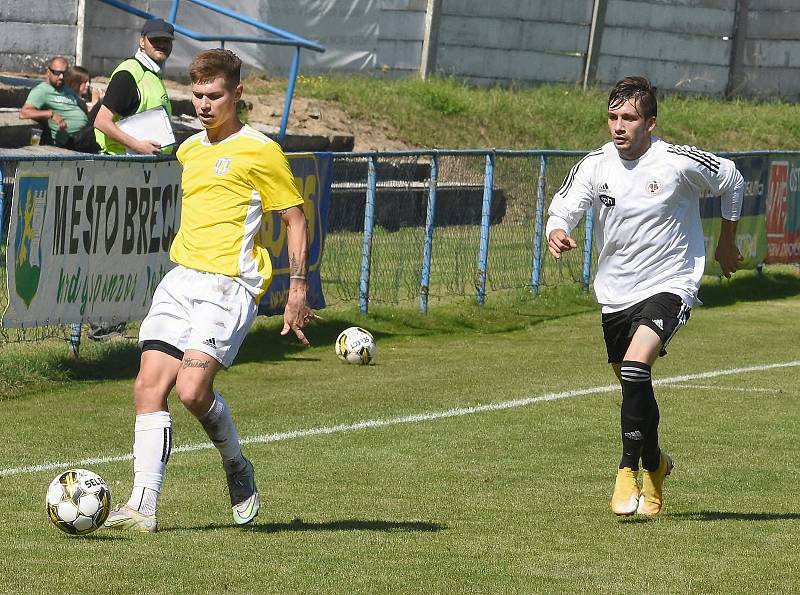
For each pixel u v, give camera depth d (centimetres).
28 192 2770
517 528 1825
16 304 2791
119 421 2594
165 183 3127
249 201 1705
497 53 7775
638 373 1875
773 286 5006
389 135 6675
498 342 3784
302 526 1814
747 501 2056
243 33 6919
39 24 6269
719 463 2339
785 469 2298
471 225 4619
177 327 1714
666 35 8281
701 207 4612
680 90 8438
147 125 3175
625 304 1945
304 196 3609
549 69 7969
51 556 1590
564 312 4319
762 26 8612
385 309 4056
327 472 2209
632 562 1639
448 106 7081
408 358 3475
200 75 1689
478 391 3006
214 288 1691
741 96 8656
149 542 1677
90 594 1430
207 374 1672
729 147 7662
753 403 2933
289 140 5938
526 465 2294
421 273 4128
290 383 3073
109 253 2992
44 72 6334
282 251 3544
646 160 1909
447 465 2283
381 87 7156
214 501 1980
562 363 3431
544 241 4581
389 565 1589
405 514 1911
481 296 4250
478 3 7650
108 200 2969
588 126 7431
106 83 6247
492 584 1516
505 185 4653
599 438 2539
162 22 3291
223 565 1563
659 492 1953
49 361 3055
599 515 1931
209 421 1708
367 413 2736
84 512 1691
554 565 1612
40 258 2827
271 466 2247
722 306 4597
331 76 7262
